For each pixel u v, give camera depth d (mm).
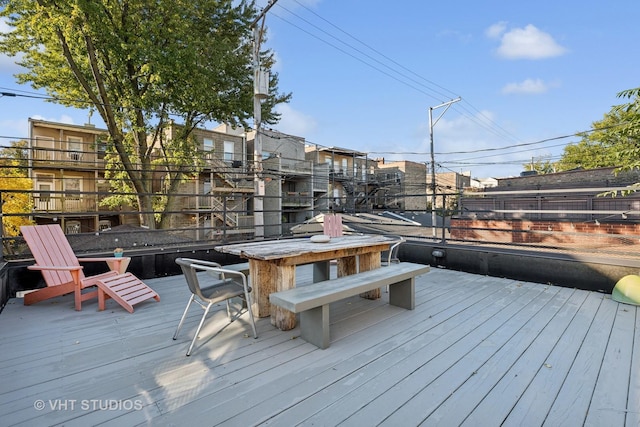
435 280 4320
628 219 8883
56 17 7797
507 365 1992
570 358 2080
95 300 3467
